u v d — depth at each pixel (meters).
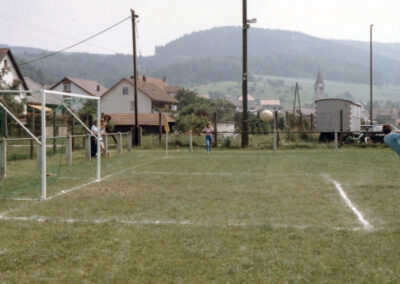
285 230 5.65
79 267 4.38
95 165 13.96
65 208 7.17
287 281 3.95
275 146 20.64
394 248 4.83
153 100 69.50
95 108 22.20
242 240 5.23
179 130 28.41
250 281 3.96
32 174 11.57
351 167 12.90
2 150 10.79
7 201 7.80
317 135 24.58
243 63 23.42
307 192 8.54
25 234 5.56
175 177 10.92
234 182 9.95
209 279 4.02
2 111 14.48
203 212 6.79
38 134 17.34
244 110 23.16
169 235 5.47
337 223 6.02
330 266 4.30
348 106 25.44
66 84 74.81
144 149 22.45
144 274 4.17
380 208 6.98
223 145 22.91
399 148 9.34
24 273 4.23
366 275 4.05
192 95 86.50
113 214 6.71
